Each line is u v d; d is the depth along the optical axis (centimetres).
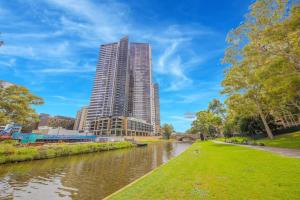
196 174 1056
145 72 18788
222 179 893
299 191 634
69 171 2225
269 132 3434
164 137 14525
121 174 2059
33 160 2808
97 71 16150
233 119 5647
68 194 1365
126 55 16400
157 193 746
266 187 708
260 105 3725
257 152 1878
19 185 1593
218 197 643
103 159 3356
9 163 2452
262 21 2216
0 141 3259
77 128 17338
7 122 2978
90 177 1911
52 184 1634
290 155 1489
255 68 2530
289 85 2161
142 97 17688
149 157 3678
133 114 16900
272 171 954
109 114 14175
